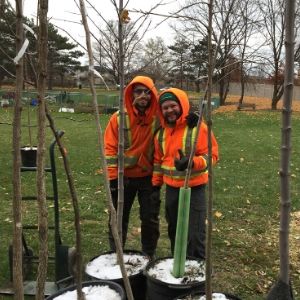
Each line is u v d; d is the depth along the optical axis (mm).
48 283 3865
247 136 16594
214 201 7160
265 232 5742
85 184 8273
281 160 1999
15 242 1649
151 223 4129
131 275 3059
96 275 3119
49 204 6840
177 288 2818
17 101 1523
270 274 4496
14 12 1436
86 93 26984
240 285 4273
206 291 2285
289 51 1857
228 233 5680
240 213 6547
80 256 2275
